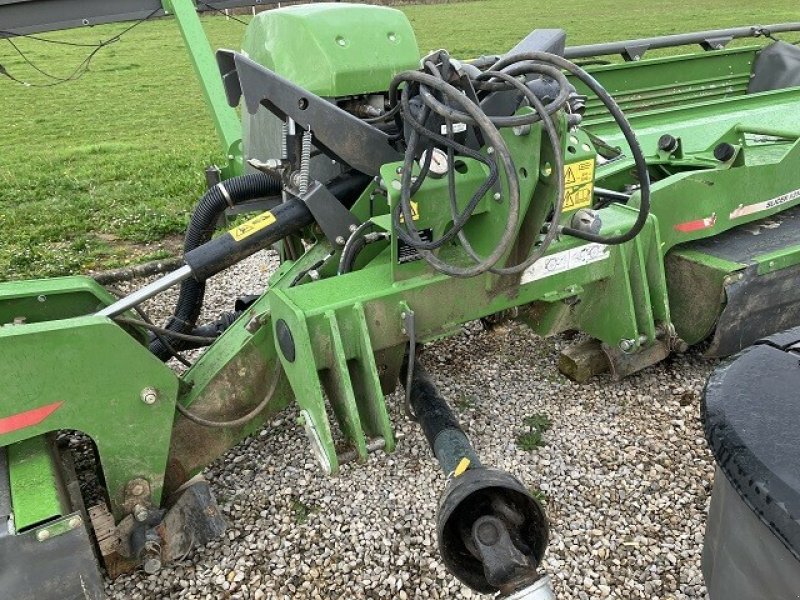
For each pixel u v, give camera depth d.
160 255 5.40
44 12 3.79
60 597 2.04
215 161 8.31
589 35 15.88
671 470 2.96
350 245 2.49
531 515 2.00
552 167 2.15
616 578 2.47
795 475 1.29
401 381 2.60
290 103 2.33
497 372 3.64
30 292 2.67
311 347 2.19
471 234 2.46
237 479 3.00
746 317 3.27
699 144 4.27
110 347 2.14
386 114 2.42
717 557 1.56
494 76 2.04
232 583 2.50
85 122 11.54
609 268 2.81
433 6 25.17
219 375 2.48
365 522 2.75
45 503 2.00
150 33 23.05
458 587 2.46
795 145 3.46
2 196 7.13
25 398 2.07
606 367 3.51
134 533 2.41
